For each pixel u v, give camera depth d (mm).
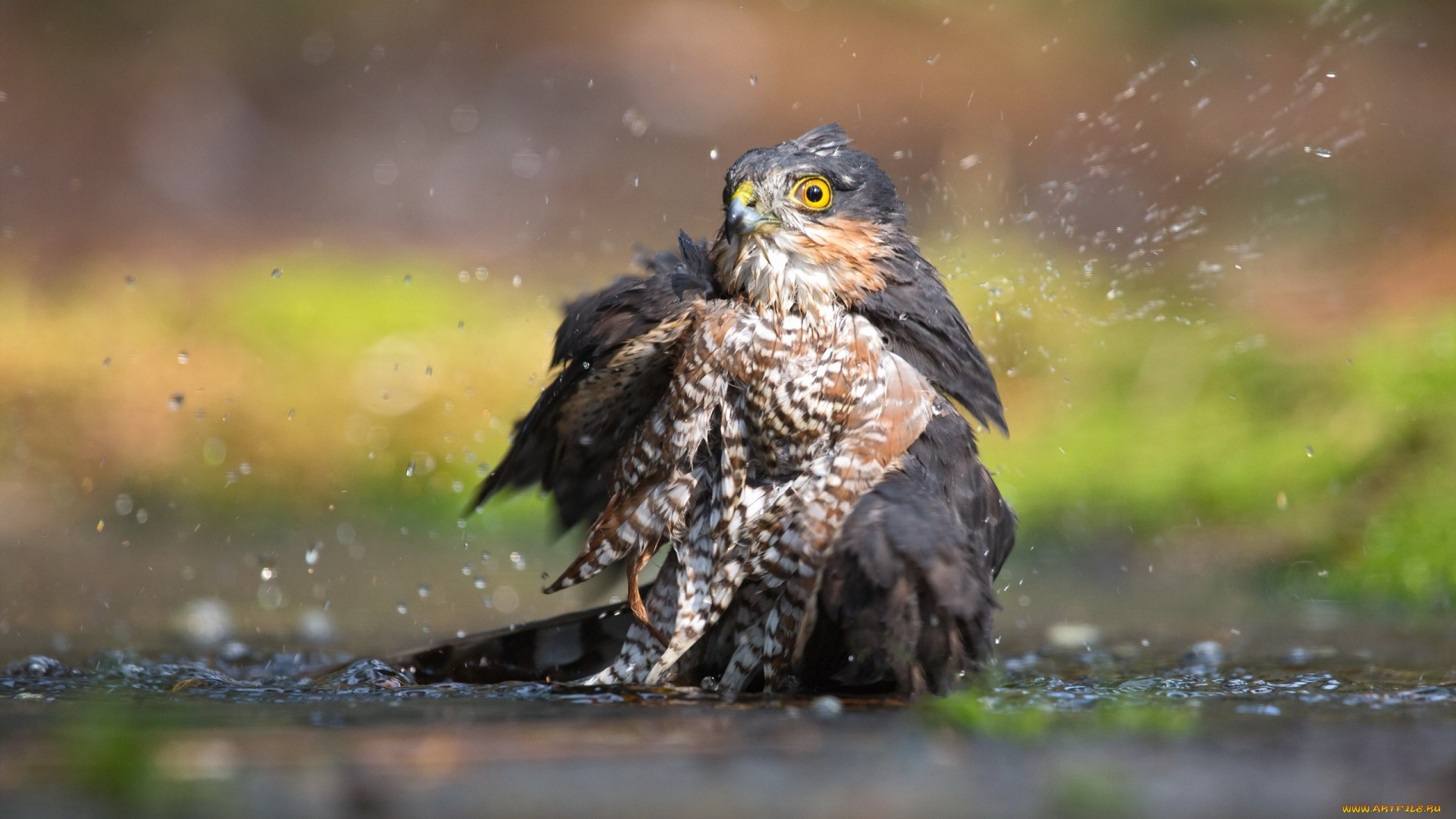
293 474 14234
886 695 5504
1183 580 10680
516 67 29625
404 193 24156
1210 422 12781
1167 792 3631
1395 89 24406
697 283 6145
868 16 32406
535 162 25641
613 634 6359
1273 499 11406
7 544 11680
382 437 14656
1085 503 12211
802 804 3506
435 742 4176
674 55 30188
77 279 18750
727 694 5527
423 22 31438
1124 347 14000
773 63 30188
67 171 24812
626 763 3902
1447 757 4004
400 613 9086
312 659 7230
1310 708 5031
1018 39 30188
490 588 10203
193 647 7605
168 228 22266
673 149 26359
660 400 6191
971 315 14117
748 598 5902
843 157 6191
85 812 3396
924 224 16141
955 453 5938
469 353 16109
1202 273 15789
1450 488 10555
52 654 7238
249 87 28469
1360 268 16109
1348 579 10156
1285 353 13141
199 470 14195
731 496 5852
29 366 15172
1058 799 3549
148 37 30438
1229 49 26844
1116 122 23750
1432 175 20078
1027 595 10016
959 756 3994
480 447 14484
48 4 31156
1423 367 11922
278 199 24031
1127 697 5387
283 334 16250
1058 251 16125
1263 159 20703
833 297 6008
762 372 5879
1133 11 29828
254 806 3461
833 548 5391
